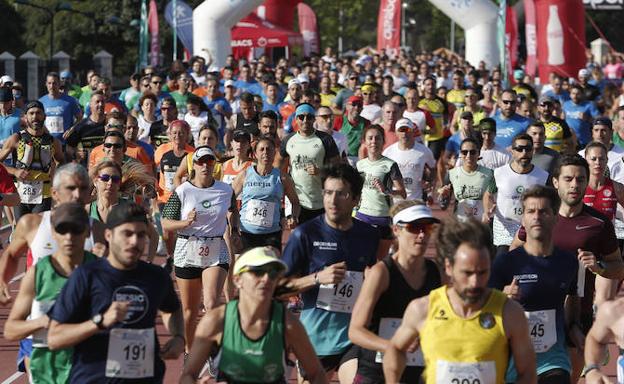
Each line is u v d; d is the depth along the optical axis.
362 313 10.15
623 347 9.45
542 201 10.92
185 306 15.31
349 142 24.69
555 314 11.12
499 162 21.62
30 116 20.94
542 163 19.77
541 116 24.89
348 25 127.81
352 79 38.00
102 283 9.59
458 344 8.83
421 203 10.32
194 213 14.66
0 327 17.48
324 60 55.12
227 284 16.80
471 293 8.67
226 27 52.34
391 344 9.16
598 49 89.81
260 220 17.77
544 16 53.91
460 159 19.11
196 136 26.34
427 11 133.25
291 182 17.91
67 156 23.05
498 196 17.62
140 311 9.67
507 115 24.89
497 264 11.10
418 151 21.36
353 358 11.21
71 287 9.58
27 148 20.98
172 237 16.39
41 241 11.48
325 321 11.74
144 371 9.76
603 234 13.05
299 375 11.44
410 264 10.27
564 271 11.05
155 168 21.22
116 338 9.66
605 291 13.78
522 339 8.88
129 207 9.54
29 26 91.62
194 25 52.50
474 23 54.28
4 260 11.74
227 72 37.28
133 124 20.80
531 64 58.66
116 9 89.38
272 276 9.23
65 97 26.55
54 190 11.74
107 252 11.45
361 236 11.74
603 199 16.38
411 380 10.61
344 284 11.69
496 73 45.47
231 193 15.37
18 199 16.00
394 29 63.09
